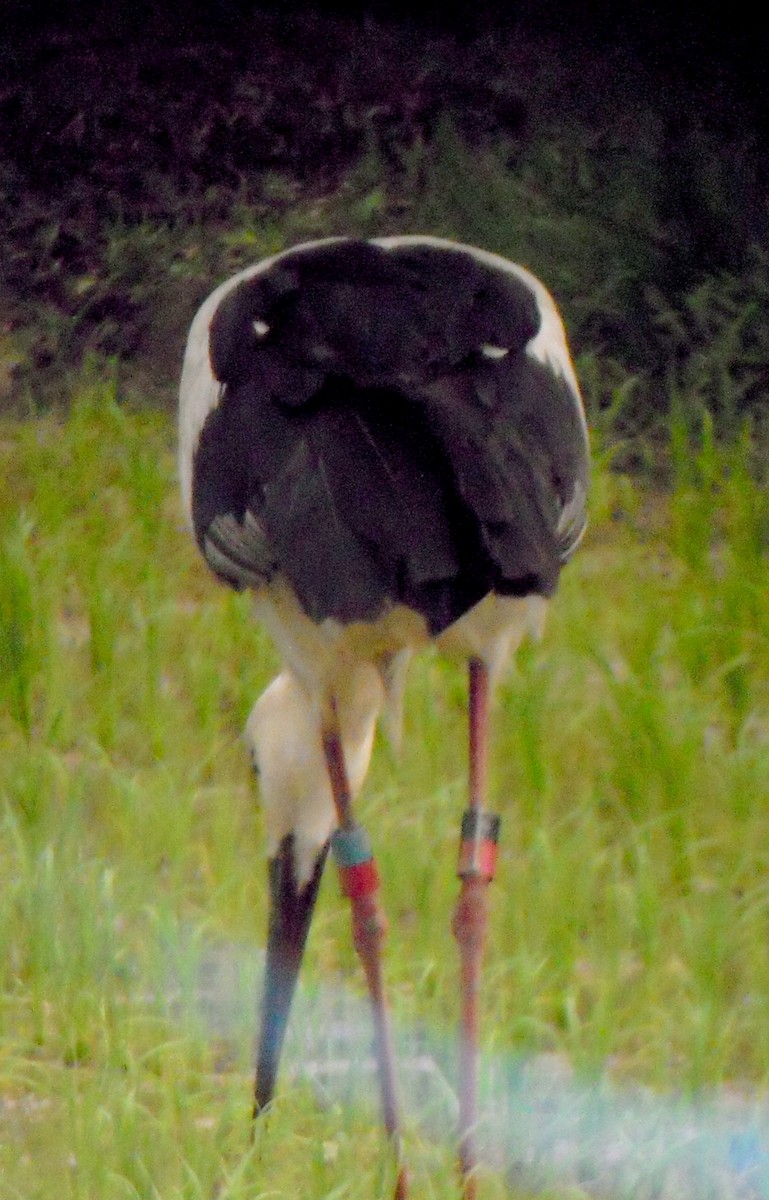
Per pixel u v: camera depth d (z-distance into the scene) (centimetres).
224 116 2442
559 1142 962
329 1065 1045
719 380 2000
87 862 1241
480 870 943
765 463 1884
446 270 943
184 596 1677
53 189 2427
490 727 1401
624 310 2064
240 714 1404
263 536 862
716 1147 957
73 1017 1057
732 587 1557
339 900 1198
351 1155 924
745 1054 1066
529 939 1142
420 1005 1083
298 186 2347
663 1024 1054
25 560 1554
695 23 2355
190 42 2517
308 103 2452
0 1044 1048
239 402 889
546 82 2384
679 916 1169
